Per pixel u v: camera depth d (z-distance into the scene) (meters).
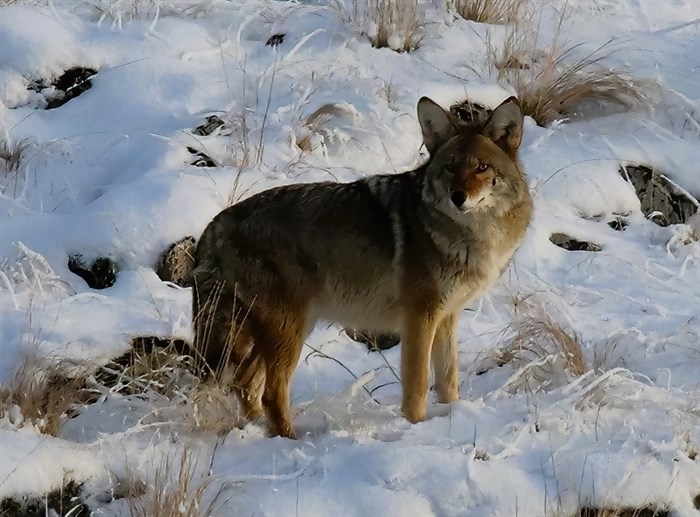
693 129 20.14
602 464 10.17
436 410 12.16
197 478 10.19
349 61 20.44
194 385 11.79
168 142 16.69
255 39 21.67
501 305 15.30
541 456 10.49
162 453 10.30
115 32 20.56
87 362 12.06
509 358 13.56
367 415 11.94
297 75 19.75
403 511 9.58
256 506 9.61
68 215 15.52
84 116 18.55
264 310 11.70
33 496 9.44
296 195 11.81
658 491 10.01
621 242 17.48
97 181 16.83
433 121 11.60
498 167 11.30
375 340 14.21
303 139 17.70
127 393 12.23
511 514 9.67
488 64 21.17
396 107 19.12
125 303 13.69
